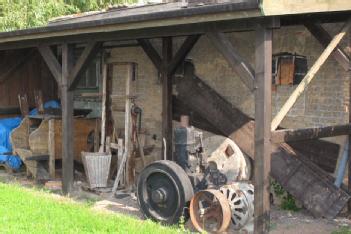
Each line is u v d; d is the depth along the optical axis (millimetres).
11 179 8758
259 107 5070
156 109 8875
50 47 7828
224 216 5461
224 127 7625
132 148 7805
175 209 5816
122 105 9391
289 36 7086
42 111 9227
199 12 5059
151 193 6098
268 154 5125
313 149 6973
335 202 6246
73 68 7172
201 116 8102
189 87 8219
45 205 6570
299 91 5355
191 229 5781
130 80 7656
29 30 7391
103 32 6605
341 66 6602
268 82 5031
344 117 6594
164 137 8242
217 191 5625
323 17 6227
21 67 10492
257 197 5176
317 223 6098
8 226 5570
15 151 8992
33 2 15195
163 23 5555
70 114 7363
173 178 5812
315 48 6812
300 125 7059
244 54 7621
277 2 4762
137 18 5727
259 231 5180
